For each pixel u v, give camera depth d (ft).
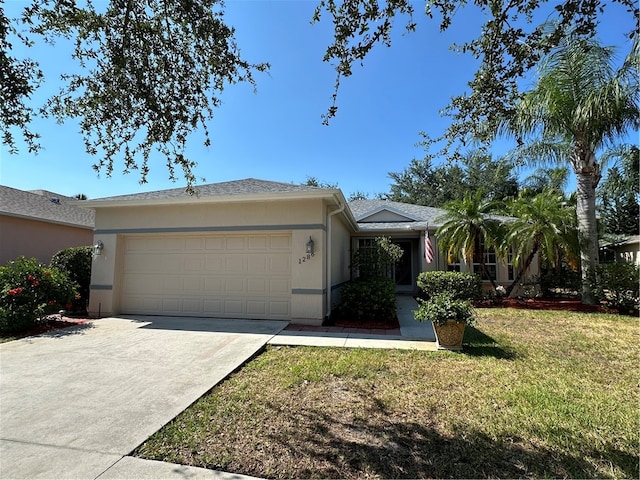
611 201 67.82
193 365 16.06
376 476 8.24
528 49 9.59
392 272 49.14
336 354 17.95
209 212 28.14
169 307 28.96
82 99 13.32
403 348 19.08
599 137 31.71
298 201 26.53
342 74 10.78
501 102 10.54
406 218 47.70
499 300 36.96
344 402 12.24
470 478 8.18
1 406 11.68
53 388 13.30
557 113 30.96
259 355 18.01
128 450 9.07
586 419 10.93
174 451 9.11
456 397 12.62
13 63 11.58
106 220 30.17
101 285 29.53
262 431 10.22
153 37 12.87
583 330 23.75
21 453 8.86
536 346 19.57
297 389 13.39
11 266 24.52
